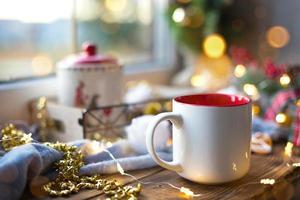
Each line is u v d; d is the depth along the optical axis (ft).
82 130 2.54
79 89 2.72
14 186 1.88
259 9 4.12
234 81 3.44
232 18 4.25
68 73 2.73
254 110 3.03
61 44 3.38
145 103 2.90
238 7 4.23
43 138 2.59
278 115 2.76
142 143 2.34
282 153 2.46
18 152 1.95
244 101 2.11
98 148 2.28
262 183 2.05
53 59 3.33
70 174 2.06
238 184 2.05
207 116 1.96
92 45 2.81
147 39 4.26
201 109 1.96
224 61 4.03
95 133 2.66
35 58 3.22
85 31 3.56
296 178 2.26
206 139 1.97
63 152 2.13
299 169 2.28
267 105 3.14
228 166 2.00
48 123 2.70
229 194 1.95
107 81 2.74
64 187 1.98
